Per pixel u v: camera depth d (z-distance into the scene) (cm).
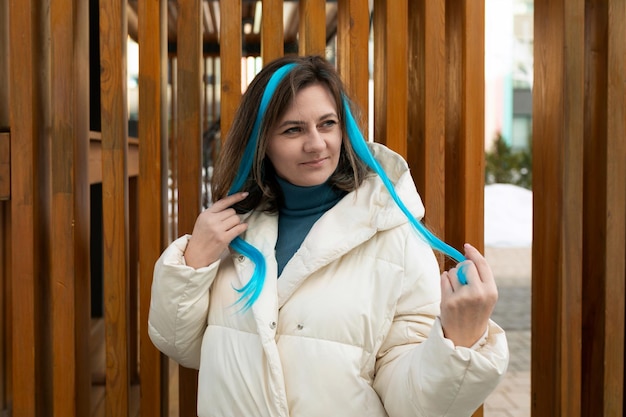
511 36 2706
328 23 550
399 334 147
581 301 237
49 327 248
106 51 223
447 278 130
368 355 145
